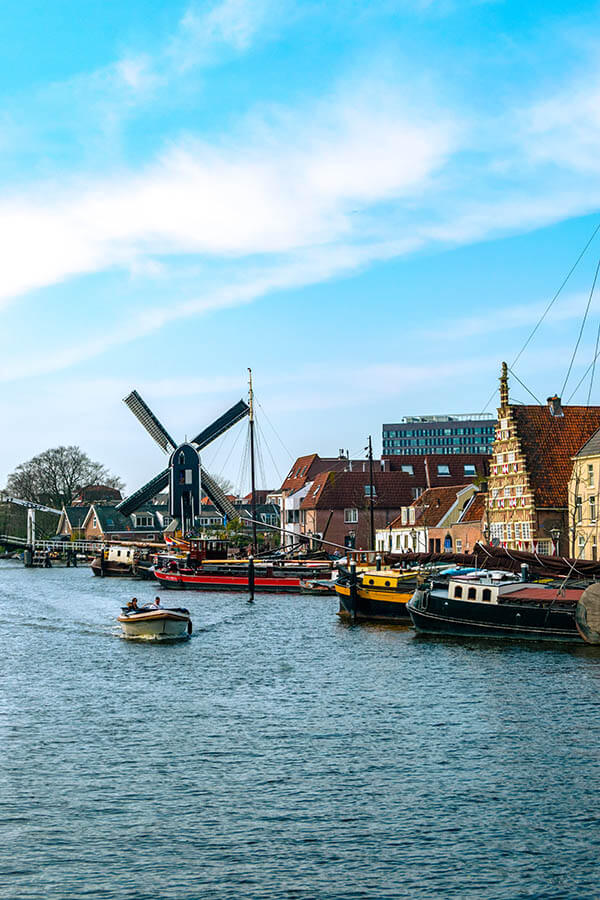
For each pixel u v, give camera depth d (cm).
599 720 3731
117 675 4925
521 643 5825
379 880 2297
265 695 4331
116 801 2827
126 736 3566
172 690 4484
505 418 9844
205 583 10881
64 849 2483
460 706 4016
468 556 6719
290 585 10538
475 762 3180
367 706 4047
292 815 2703
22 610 8756
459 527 10975
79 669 5134
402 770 3100
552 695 4206
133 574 14050
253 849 2475
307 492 14900
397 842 2509
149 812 2736
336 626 7044
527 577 6100
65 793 2900
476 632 6053
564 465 9619
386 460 16100
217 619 7675
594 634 5666
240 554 11788
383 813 2712
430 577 6806
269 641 6225
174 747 3400
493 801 2797
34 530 19150
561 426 9850
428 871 2342
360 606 7225
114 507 19425
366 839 2530
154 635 6347
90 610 8681
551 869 2347
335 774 3066
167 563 11950
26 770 3133
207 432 15475
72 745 3438
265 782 2991
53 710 4047
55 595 10531
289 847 2486
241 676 4850
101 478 18075
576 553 9056
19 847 2495
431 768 3119
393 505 14025
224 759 3247
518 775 3033
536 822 2633
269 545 13138
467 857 2417
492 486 10056
